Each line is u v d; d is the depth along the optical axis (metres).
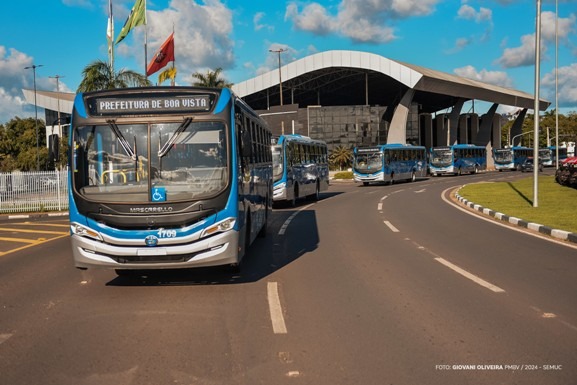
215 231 7.54
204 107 7.78
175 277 8.74
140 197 7.47
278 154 22.86
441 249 11.20
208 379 4.51
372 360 4.91
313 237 13.35
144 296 7.52
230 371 4.68
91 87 27.06
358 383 4.39
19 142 69.69
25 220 22.62
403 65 65.69
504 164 69.94
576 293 7.32
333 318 6.27
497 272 8.77
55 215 24.88
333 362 4.86
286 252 11.12
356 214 19.25
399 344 5.34
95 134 7.66
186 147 7.65
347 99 97.56
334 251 11.12
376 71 68.19
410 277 8.48
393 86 83.69
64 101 79.00
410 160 47.72
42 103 80.38
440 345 5.29
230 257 7.64
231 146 7.75
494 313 6.40
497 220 16.62
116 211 7.42
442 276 8.52
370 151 42.56
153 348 5.31
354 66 67.56
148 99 7.72
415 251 10.98
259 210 11.98
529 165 68.69
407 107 69.62
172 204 7.42
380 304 6.87
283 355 5.06
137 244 7.39
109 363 4.93
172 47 30.61
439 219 17.12
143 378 4.55
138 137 7.63
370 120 74.44
